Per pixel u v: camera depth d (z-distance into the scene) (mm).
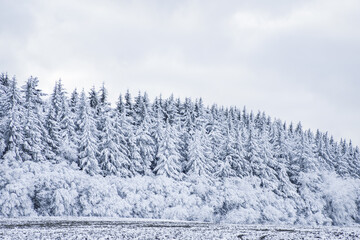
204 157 58344
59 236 17812
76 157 50188
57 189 41750
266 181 60000
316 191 64312
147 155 57781
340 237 20391
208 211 49688
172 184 52719
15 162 41875
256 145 62781
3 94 50781
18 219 33250
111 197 46344
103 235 18734
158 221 37875
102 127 57531
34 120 46906
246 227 31234
